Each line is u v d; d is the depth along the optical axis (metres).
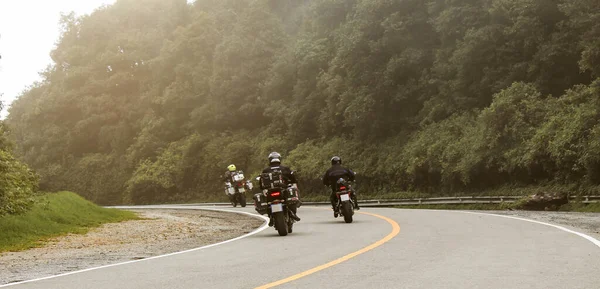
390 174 46.16
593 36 30.67
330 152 52.78
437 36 46.94
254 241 12.74
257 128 69.50
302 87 60.34
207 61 78.06
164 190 71.56
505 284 6.49
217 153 66.94
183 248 12.50
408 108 48.38
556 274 7.02
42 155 89.00
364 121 48.75
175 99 76.56
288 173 14.31
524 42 36.94
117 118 88.06
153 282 7.53
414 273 7.41
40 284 7.66
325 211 24.61
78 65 97.38
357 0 54.06
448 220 16.27
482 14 40.84
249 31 71.56
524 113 33.94
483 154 35.28
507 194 34.03
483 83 39.41
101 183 81.44
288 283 6.98
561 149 29.41
